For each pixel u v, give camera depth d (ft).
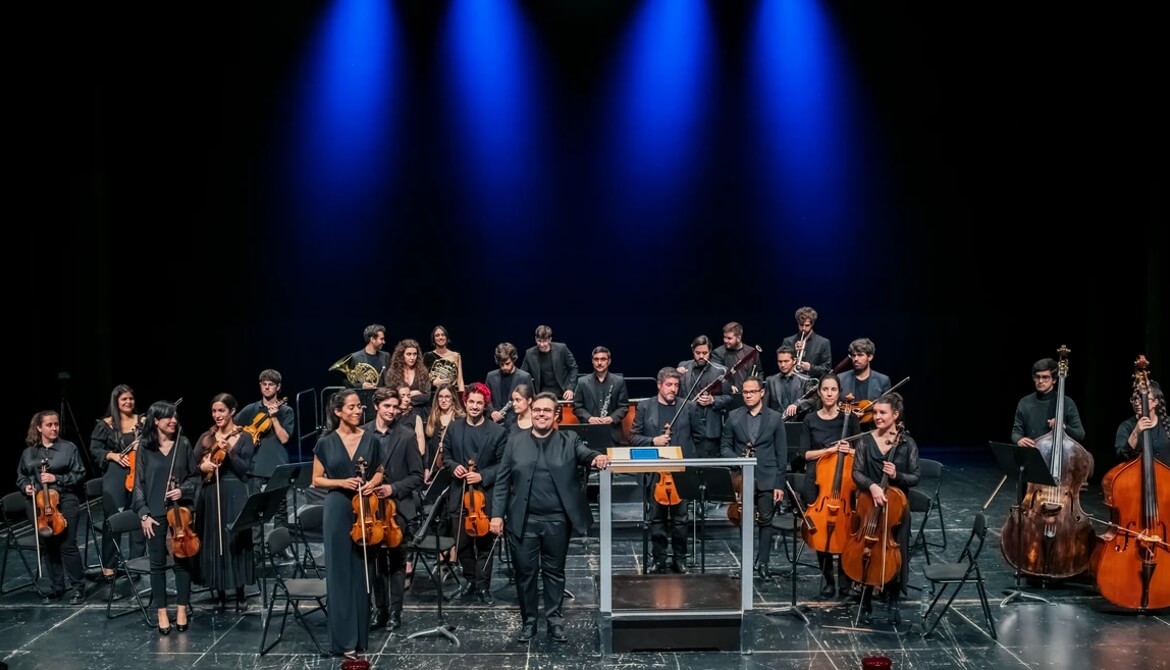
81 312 37.27
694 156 40.45
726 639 19.86
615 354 42.16
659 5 39.50
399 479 21.33
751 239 41.16
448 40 39.47
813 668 19.02
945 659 19.36
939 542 27.58
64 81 35.86
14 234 35.01
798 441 26.37
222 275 41.24
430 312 41.70
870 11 39.45
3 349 35.01
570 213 40.88
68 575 23.95
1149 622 21.25
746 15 39.52
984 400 42.29
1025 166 40.09
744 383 23.79
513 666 19.27
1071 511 22.52
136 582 25.11
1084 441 39.40
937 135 40.24
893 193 40.81
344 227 40.88
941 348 42.04
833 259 41.34
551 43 39.55
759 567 24.53
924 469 25.72
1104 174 37.40
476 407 22.45
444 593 23.63
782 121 40.14
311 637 20.48
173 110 39.65
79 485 24.30
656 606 19.81
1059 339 41.14
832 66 39.83
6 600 23.76
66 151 36.63
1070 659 19.30
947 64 39.58
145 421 21.80
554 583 20.48
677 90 39.93
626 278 41.57
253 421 22.95
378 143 40.11
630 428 28.66
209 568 22.04
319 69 39.58
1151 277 35.63
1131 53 34.58
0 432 35.04
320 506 23.00
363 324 41.65
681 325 41.88
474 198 40.70
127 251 40.60
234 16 39.09
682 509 24.63
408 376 28.81
